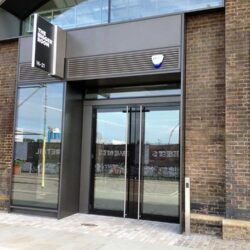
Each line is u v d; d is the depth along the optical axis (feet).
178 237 24.25
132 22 28.68
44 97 31.50
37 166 31.30
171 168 29.50
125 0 31.89
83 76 29.94
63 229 25.88
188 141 26.61
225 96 25.12
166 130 30.04
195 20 27.22
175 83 30.01
